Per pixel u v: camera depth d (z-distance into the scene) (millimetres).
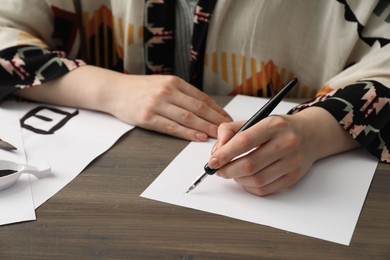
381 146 618
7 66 778
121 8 879
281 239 470
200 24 823
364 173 586
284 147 544
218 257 446
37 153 619
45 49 812
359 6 747
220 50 846
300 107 661
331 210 516
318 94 747
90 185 555
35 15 860
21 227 486
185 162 603
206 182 562
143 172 581
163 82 707
